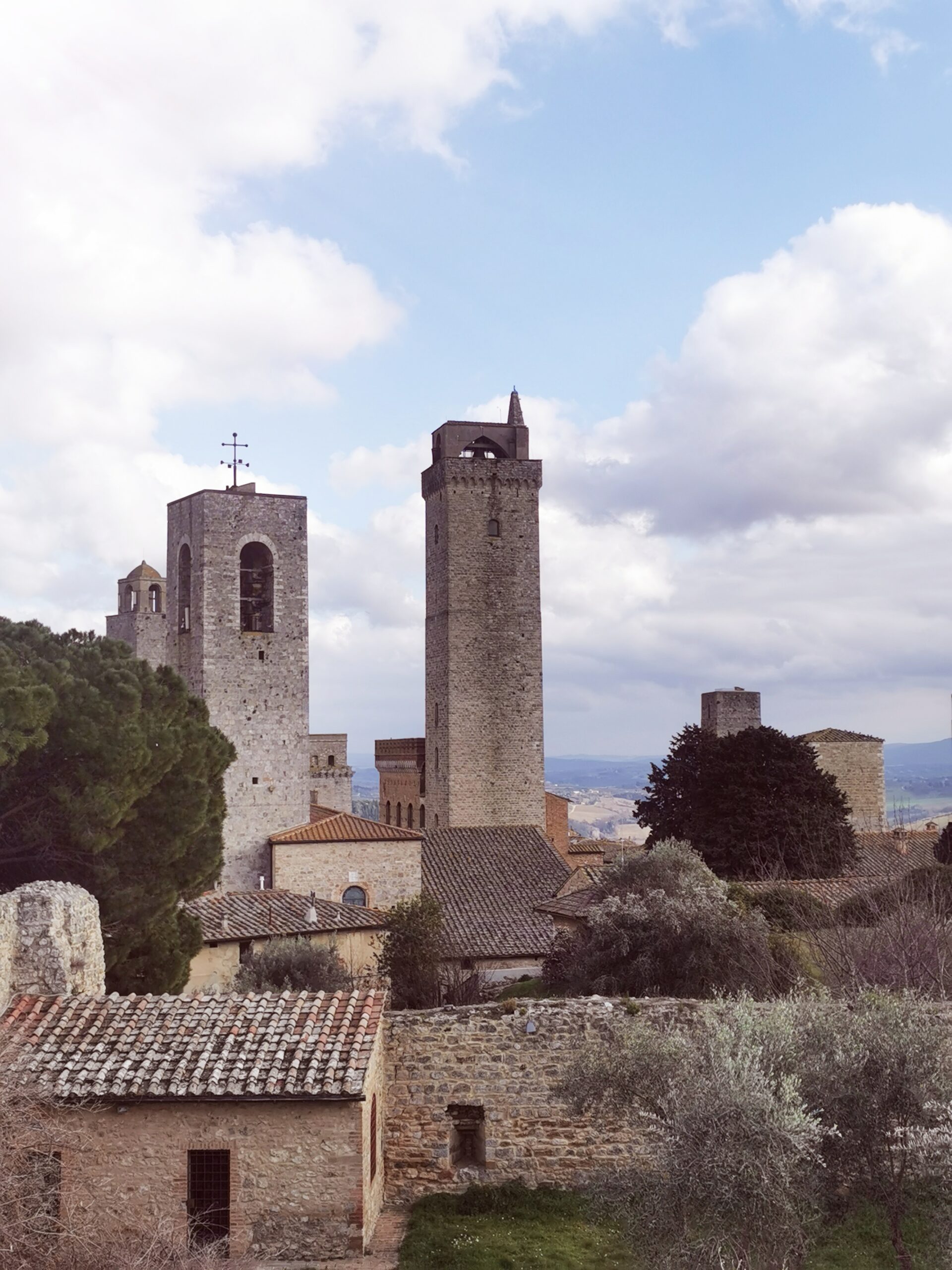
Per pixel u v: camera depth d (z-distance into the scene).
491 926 57.91
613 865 47.53
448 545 100.81
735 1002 24.22
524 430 103.62
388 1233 23.16
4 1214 18.44
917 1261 19.28
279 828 75.06
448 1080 25.31
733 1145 16.28
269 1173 22.09
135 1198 21.98
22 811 36.19
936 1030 18.47
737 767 71.38
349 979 45.50
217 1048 23.25
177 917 40.56
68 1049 22.97
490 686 100.81
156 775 38.06
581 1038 25.30
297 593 77.00
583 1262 21.48
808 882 47.59
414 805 111.69
